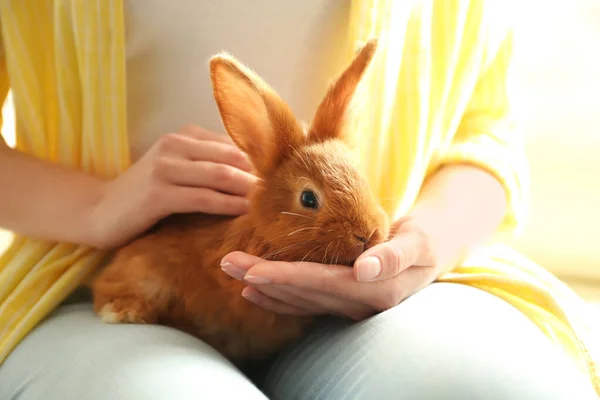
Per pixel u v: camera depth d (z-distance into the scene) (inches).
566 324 20.2
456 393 15.6
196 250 18.2
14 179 19.0
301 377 17.5
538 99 29.0
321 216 16.5
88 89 19.0
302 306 17.6
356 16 19.7
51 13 19.4
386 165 21.0
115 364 15.5
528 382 15.9
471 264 21.3
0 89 21.2
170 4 19.3
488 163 21.4
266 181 17.5
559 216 29.1
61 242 19.4
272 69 20.6
